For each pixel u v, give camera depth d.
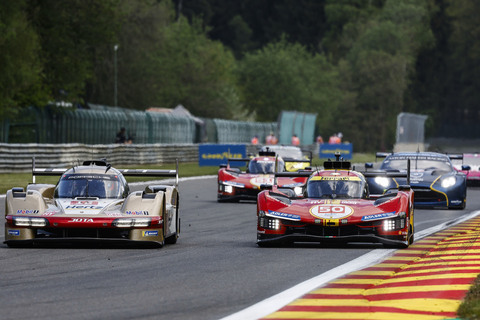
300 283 34.44
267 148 97.81
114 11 192.50
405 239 47.44
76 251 45.72
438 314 27.16
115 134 187.75
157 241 46.78
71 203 47.72
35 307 28.95
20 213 46.06
